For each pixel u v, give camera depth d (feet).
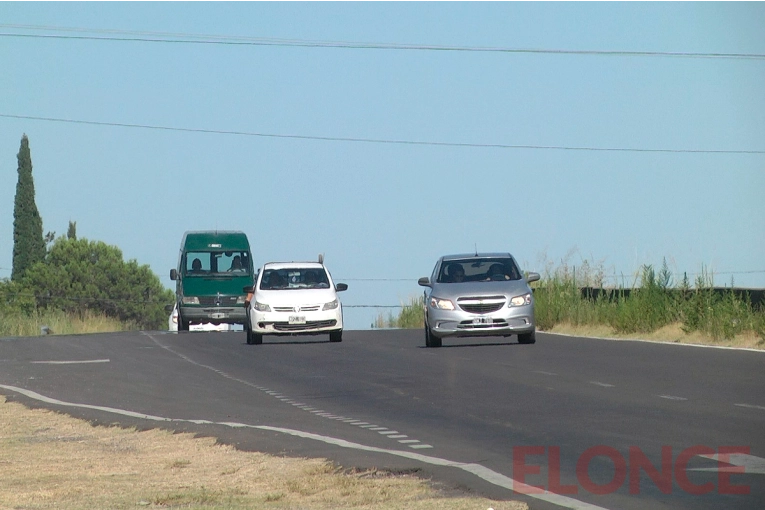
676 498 94.38
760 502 92.43
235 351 286.46
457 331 271.28
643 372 197.36
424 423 144.46
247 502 99.55
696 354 230.48
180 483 110.63
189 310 473.26
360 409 162.40
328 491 101.76
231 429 141.90
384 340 314.96
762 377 183.62
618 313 312.50
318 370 227.40
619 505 92.02
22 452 136.46
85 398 188.65
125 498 103.45
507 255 294.05
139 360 260.62
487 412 152.35
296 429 142.61
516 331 271.90
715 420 137.18
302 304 310.86
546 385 182.19
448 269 289.12
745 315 266.36
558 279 356.18
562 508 90.38
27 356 273.33
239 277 476.95
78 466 124.26
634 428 132.57
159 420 155.84
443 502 93.97
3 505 101.76
